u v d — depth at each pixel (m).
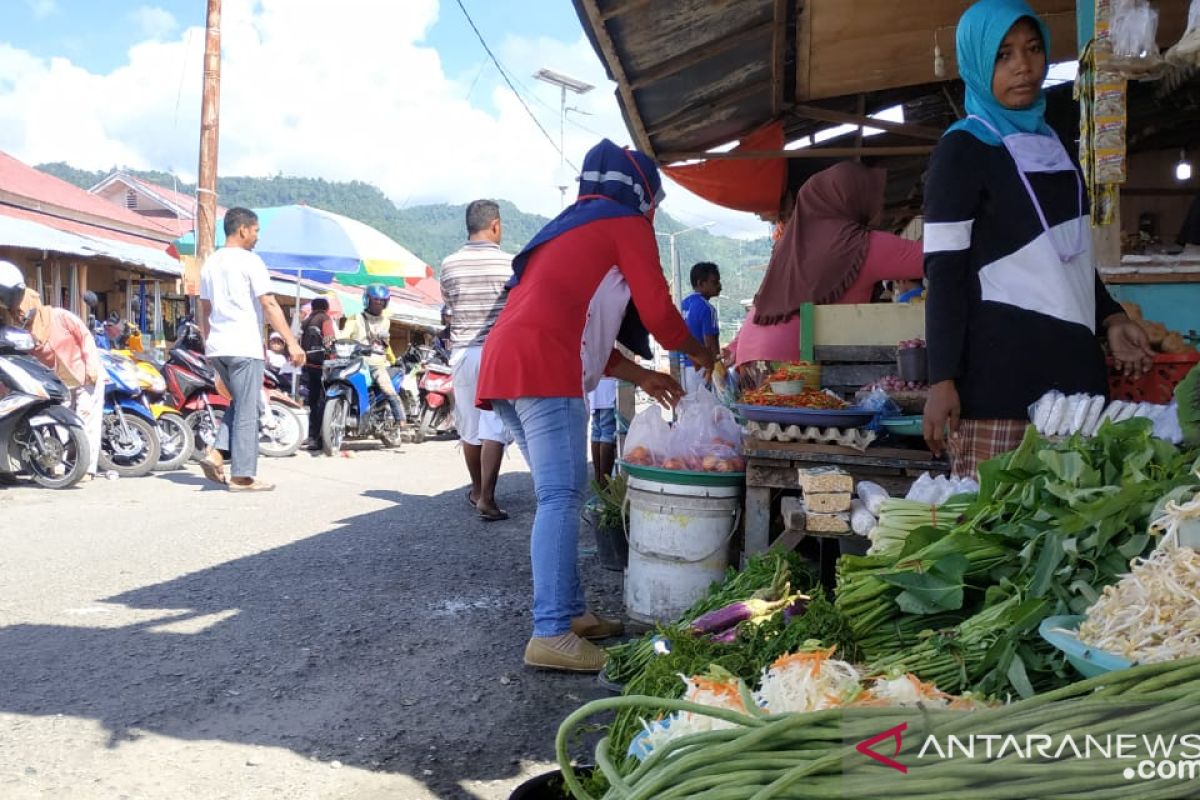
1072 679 1.65
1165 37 3.62
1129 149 7.49
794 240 4.93
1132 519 1.72
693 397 3.96
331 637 3.80
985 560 2.03
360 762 2.67
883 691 1.44
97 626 3.91
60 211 20.55
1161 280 4.34
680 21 5.45
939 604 2.01
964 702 1.41
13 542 5.52
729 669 2.17
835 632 2.11
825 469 3.25
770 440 3.57
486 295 6.38
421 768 2.63
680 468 3.65
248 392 7.45
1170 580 1.34
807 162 9.51
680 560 3.65
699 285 8.43
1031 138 2.68
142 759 2.66
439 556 5.27
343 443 11.74
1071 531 1.76
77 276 18.56
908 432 3.46
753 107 7.14
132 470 8.27
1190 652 1.21
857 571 2.32
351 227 15.29
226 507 6.77
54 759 2.65
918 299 4.89
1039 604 1.72
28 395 7.36
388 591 4.52
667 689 2.23
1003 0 2.65
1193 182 7.49
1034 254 2.63
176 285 23.69
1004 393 2.64
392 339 31.67
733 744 1.09
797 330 4.93
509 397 3.44
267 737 2.83
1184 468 1.88
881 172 4.97
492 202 6.45
